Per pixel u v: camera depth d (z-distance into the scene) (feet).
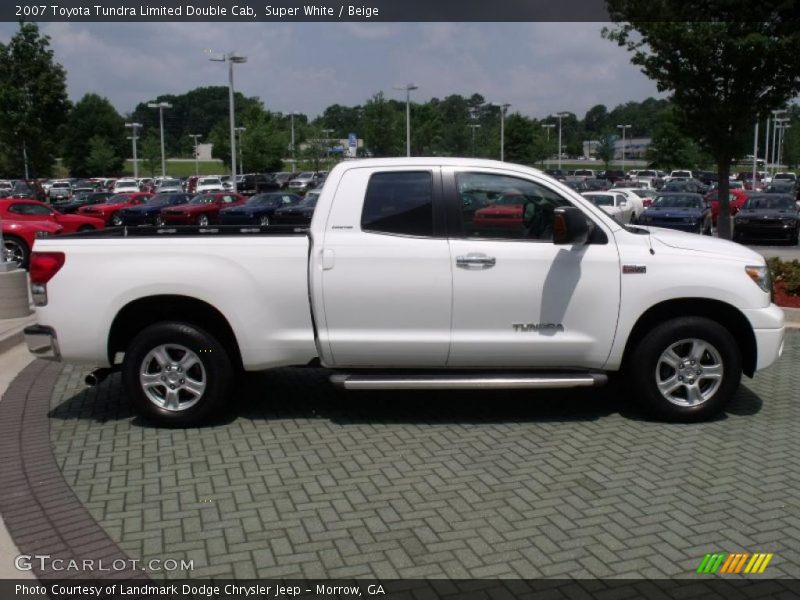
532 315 20.16
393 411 22.44
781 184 147.43
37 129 122.93
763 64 43.39
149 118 478.59
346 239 20.07
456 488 16.81
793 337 31.58
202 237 20.42
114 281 20.30
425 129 211.61
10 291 35.96
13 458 18.88
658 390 20.77
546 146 239.91
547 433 20.36
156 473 17.85
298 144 231.09
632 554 13.89
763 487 16.72
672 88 46.88
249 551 14.15
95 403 23.62
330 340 20.15
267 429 20.94
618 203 100.94
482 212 20.30
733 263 20.56
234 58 125.49
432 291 19.95
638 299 20.18
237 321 20.27
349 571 13.42
